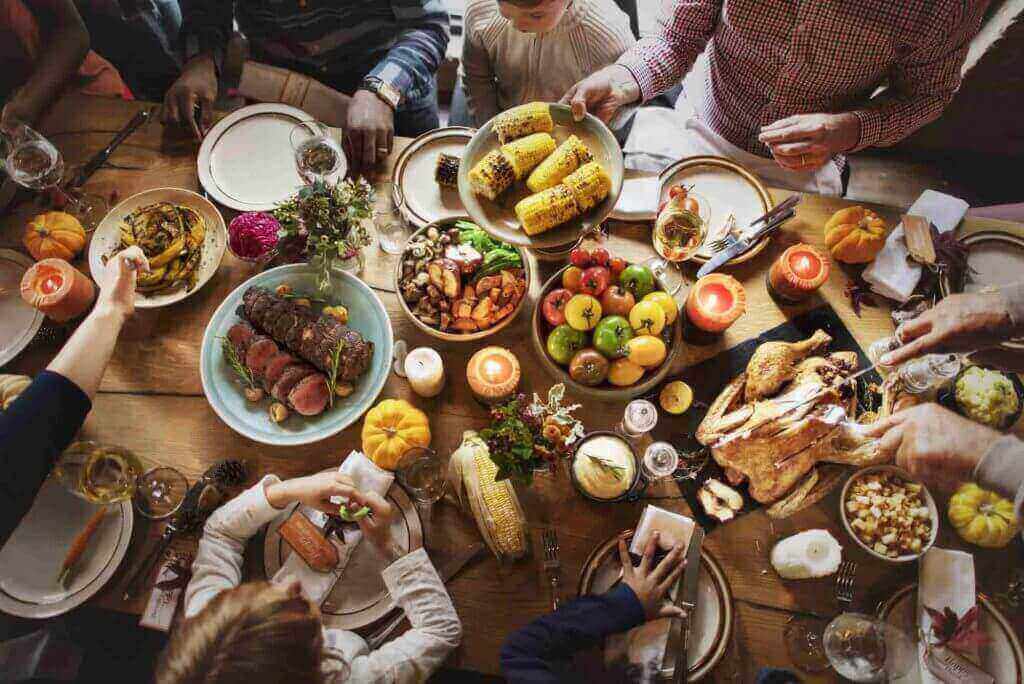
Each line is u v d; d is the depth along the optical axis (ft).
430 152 6.10
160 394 5.33
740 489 5.03
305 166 5.73
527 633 4.47
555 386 4.88
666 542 4.76
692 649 4.66
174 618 4.72
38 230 5.51
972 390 5.07
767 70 6.68
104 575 4.77
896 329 5.38
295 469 5.15
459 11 11.03
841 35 5.99
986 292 5.08
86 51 6.91
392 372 5.41
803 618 4.77
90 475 4.77
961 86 9.04
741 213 5.86
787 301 5.57
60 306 5.23
